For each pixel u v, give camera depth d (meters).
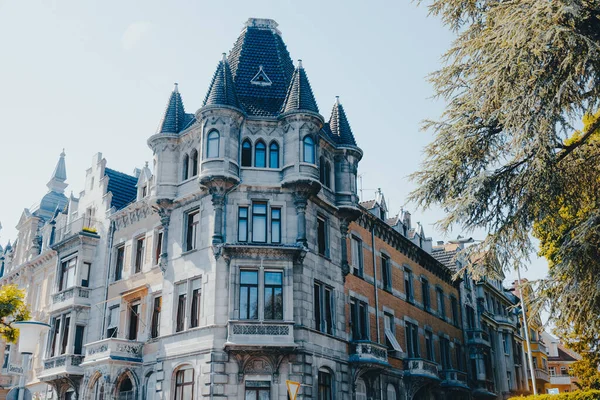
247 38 31.89
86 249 33.78
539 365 64.31
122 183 36.69
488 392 43.44
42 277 39.62
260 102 28.98
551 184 16.25
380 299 32.62
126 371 27.67
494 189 16.89
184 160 28.86
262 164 27.28
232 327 24.08
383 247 34.53
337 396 26.44
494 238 16.95
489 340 49.22
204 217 26.84
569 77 14.70
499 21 15.98
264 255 25.47
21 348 14.11
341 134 31.06
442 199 17.70
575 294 15.61
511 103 15.53
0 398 39.09
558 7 14.66
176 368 25.52
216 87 27.47
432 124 18.03
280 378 24.09
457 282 44.81
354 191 30.30
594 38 15.60
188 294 26.42
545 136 14.74
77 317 32.41
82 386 28.67
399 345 32.72
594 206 17.27
